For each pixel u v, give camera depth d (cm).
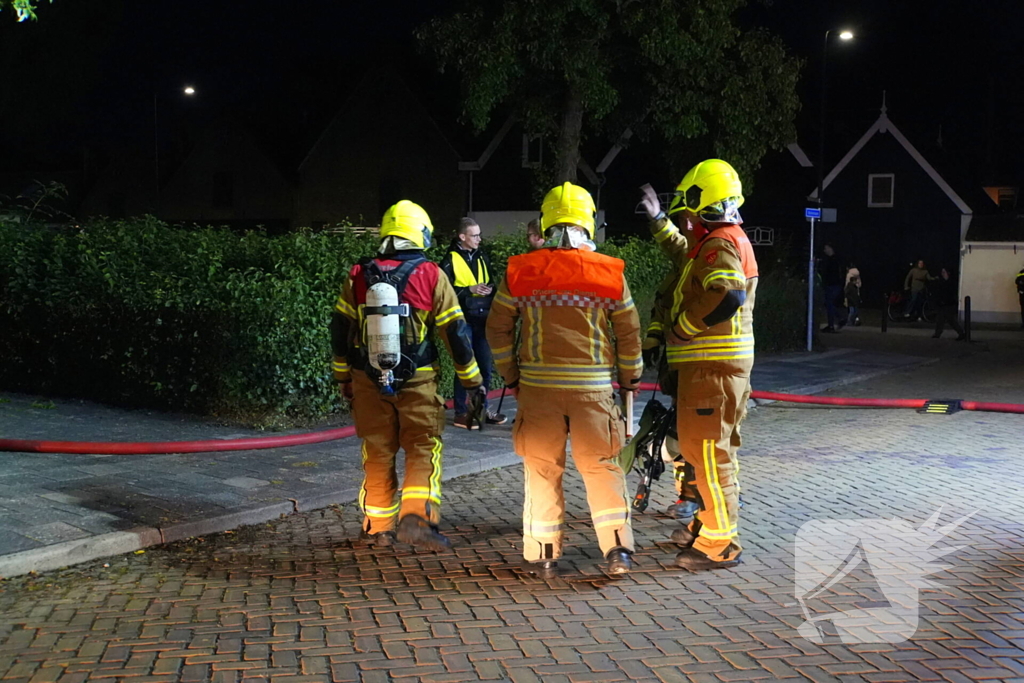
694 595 484
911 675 395
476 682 386
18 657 406
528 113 2212
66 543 523
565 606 469
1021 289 2623
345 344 539
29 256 1030
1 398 989
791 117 2191
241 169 4134
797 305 1720
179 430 848
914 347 1909
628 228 3278
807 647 422
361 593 484
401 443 546
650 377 1284
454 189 3494
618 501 504
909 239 3419
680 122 2164
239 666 398
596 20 1995
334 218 3806
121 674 390
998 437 922
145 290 939
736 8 2077
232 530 591
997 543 573
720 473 517
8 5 830
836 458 822
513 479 740
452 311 530
